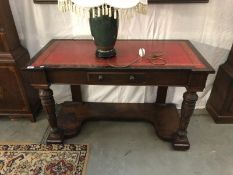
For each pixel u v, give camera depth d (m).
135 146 1.64
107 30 1.21
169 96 1.98
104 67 1.23
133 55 1.37
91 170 1.46
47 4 1.59
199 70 1.20
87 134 1.75
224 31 1.66
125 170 1.46
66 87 1.96
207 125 1.83
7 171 1.43
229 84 1.64
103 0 1.06
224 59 1.79
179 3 1.55
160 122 1.76
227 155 1.57
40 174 1.41
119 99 2.00
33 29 1.70
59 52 1.43
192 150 1.60
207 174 1.43
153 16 1.61
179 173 1.44
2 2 1.45
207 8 1.58
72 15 1.62
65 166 1.46
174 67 1.22
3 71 1.58
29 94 1.75
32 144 1.63
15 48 1.61
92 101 2.01
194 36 1.69
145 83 1.29
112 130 1.79
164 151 1.60
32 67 1.23
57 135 1.60
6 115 1.81
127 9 1.14
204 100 1.99
